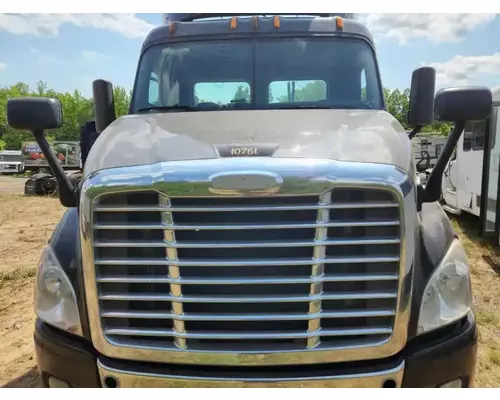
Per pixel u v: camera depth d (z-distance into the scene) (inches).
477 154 327.6
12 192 767.7
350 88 147.4
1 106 2492.6
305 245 88.0
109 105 157.6
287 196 87.1
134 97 154.3
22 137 2375.7
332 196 88.2
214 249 89.7
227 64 150.8
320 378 90.4
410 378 92.8
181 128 110.1
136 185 88.0
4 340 177.6
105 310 93.0
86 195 90.0
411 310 92.4
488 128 295.7
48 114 106.7
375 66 151.0
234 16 162.1
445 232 105.5
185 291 91.4
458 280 98.5
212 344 92.2
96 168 93.0
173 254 89.4
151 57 155.3
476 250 286.0
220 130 106.0
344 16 163.8
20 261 286.4
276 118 118.7
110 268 91.7
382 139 99.7
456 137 101.8
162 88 152.2
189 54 152.6
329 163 88.3
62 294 98.4
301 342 91.4
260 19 154.6
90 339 95.7
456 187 375.2
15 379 149.9
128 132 110.2
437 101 102.3
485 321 187.3
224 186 86.2
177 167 88.4
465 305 98.0
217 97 149.9
